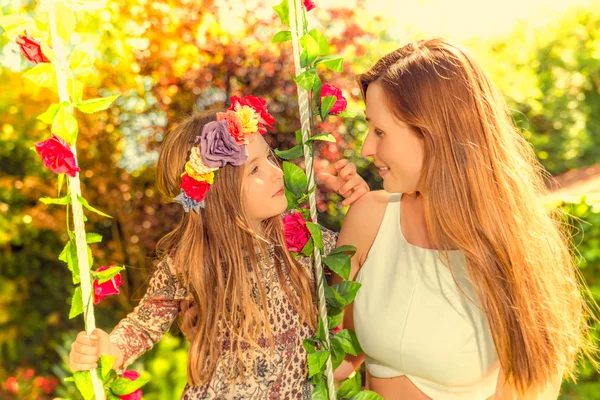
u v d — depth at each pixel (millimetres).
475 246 1727
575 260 3598
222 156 1779
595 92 7066
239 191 1846
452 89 1710
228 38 4848
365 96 1827
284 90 4871
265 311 1829
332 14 5035
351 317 2059
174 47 4801
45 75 1463
